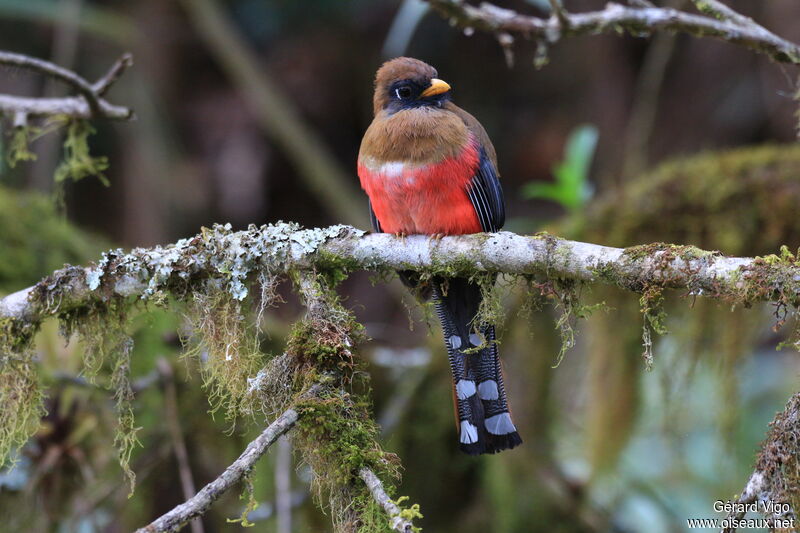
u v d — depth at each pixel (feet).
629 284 19.48
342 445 17.97
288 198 54.49
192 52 53.62
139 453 30.86
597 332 34.68
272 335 32.76
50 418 28.84
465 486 36.96
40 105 28.45
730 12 24.86
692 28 24.84
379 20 54.13
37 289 22.72
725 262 18.44
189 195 51.83
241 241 22.08
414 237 22.36
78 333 23.16
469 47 55.11
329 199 48.80
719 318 32.94
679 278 18.79
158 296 21.97
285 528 29.96
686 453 37.81
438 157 24.62
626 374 35.01
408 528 16.02
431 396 36.35
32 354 23.07
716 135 51.88
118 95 49.08
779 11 47.29
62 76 26.76
